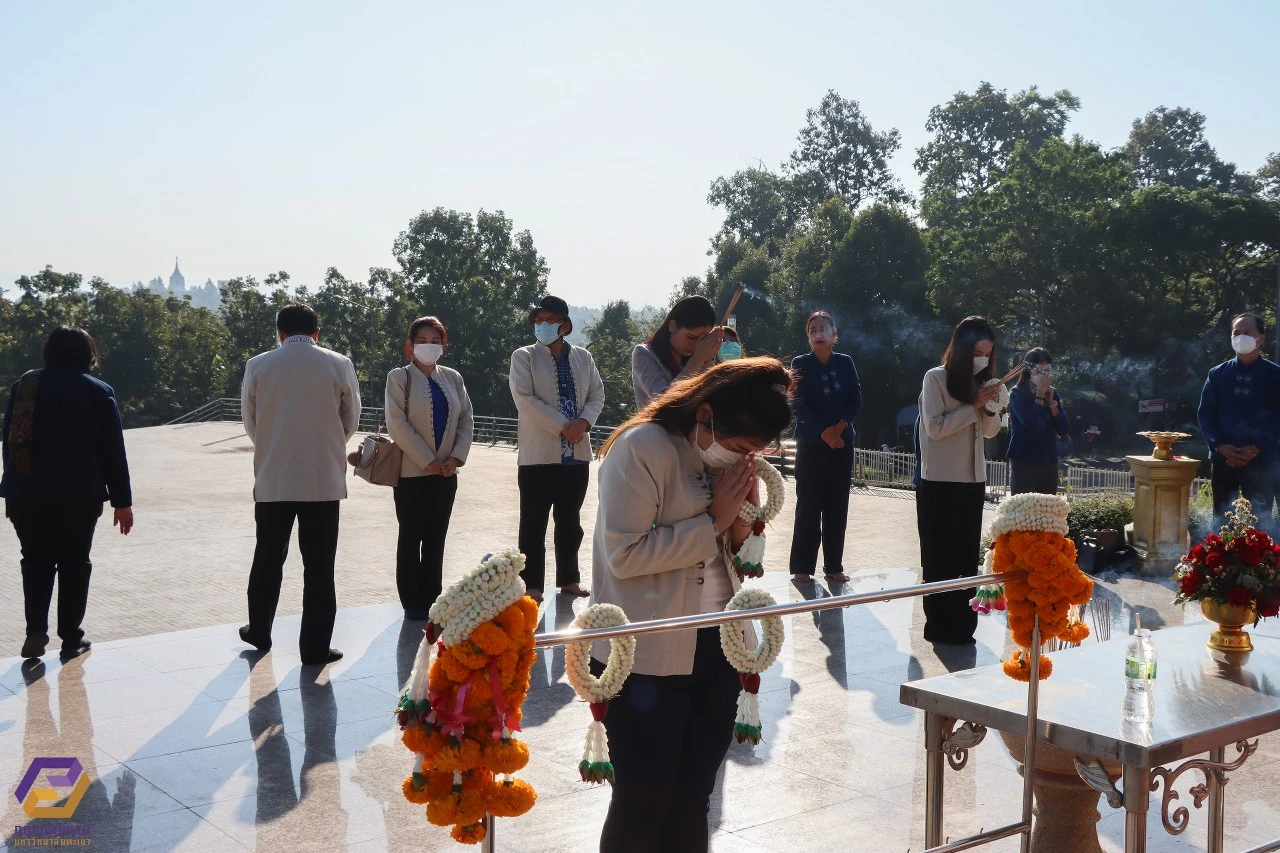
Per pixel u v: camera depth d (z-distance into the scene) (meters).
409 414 7.11
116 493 6.40
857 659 6.38
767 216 61.59
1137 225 40.84
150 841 3.78
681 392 2.87
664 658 2.85
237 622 7.47
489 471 20.09
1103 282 41.38
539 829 3.90
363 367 63.66
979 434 6.65
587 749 2.72
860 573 9.16
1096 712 3.34
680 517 2.87
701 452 2.86
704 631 3.00
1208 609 4.22
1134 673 3.47
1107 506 9.45
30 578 6.16
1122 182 43.41
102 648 6.44
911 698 3.58
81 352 6.29
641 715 2.84
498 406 61.78
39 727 4.99
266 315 69.69
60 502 6.11
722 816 4.07
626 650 2.71
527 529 7.80
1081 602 3.47
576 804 4.12
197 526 13.03
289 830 3.88
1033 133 61.22
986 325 6.64
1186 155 69.06
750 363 2.83
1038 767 3.61
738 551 3.04
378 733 4.93
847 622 7.31
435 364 7.22
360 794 4.22
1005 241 42.25
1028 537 3.49
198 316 76.38
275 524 6.18
